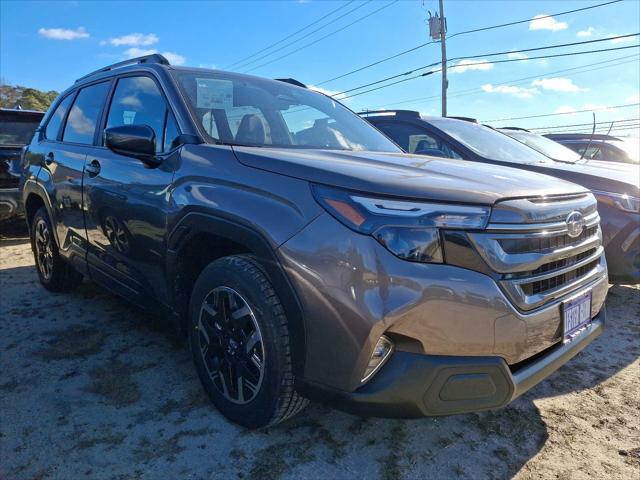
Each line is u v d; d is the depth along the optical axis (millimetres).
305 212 2027
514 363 2031
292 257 2004
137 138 2650
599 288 2566
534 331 2049
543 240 2100
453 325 1871
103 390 2764
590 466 2250
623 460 2303
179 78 3012
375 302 1840
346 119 3652
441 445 2367
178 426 2432
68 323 3760
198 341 2508
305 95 3656
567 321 2262
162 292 2795
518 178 2400
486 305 1896
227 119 2869
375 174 2084
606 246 4023
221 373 2402
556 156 5828
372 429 2465
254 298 2139
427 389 1887
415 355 1882
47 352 3238
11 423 2432
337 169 2109
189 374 2965
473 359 1913
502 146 5301
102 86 3754
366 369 1902
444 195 1947
